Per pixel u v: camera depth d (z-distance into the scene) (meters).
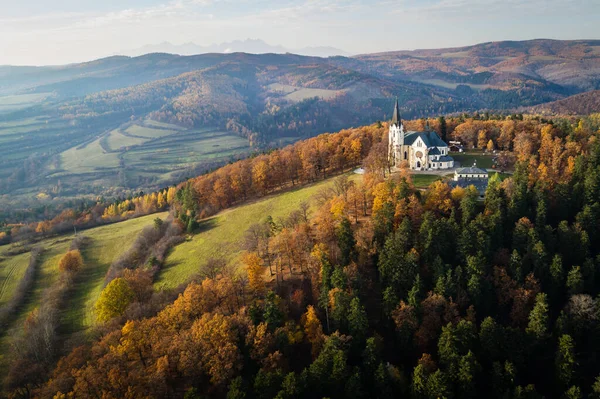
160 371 84.19
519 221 117.94
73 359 93.31
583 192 127.56
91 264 175.25
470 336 92.50
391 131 192.75
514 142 189.75
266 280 119.44
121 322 113.38
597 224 118.38
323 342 94.69
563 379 86.88
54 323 125.62
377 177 153.12
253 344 91.56
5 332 130.75
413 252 109.25
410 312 97.38
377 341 96.12
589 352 95.62
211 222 188.00
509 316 104.19
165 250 169.75
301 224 133.50
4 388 99.31
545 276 107.94
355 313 95.88
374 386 87.69
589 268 106.50
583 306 95.94
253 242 141.00
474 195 129.62
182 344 90.06
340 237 118.19
